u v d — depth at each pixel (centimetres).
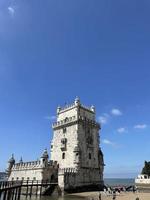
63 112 8444
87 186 7075
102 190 7400
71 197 5866
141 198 5444
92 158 7675
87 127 7881
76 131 7444
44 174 6869
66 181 6494
